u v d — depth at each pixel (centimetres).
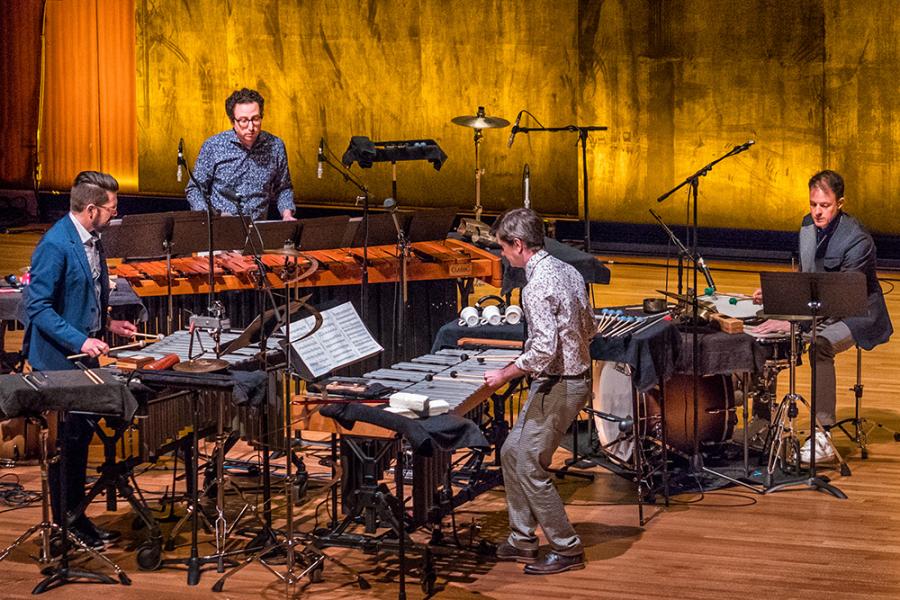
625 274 1673
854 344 956
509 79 1867
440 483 760
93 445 987
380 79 1930
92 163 2075
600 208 1855
